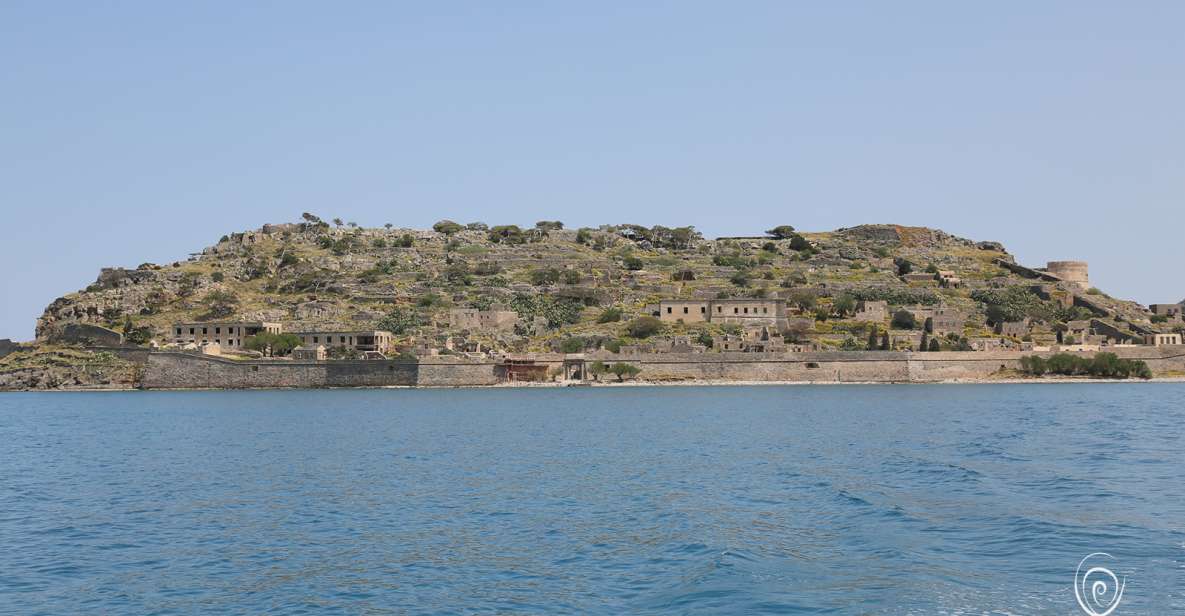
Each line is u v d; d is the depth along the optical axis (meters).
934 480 92.69
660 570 60.62
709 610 52.03
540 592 56.88
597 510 81.19
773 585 56.06
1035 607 51.56
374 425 175.38
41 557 67.69
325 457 123.38
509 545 68.56
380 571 62.28
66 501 90.69
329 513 82.06
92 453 133.50
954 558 61.03
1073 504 77.94
